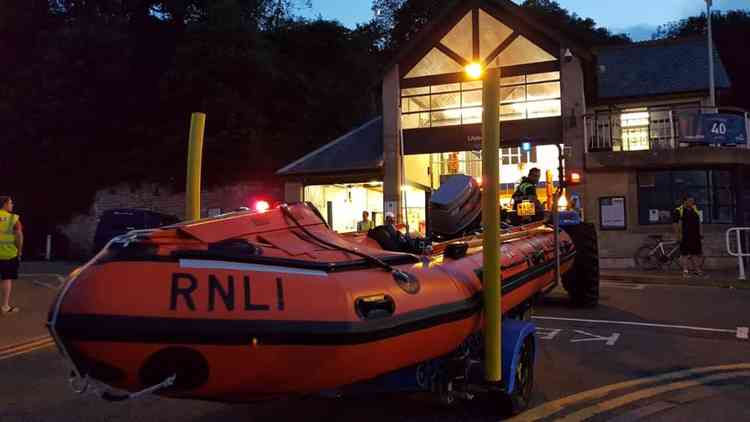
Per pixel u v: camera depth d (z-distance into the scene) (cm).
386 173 1831
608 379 529
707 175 1642
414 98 1873
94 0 2938
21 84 2717
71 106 2605
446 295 346
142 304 246
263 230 308
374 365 295
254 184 2358
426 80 1845
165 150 2419
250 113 2405
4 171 2711
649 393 486
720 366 574
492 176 366
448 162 1933
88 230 2536
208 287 258
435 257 396
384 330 291
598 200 1666
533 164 1809
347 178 1902
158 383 253
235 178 2355
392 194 1817
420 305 321
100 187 2520
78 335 240
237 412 452
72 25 2734
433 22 1800
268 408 460
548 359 603
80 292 245
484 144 367
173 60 2498
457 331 353
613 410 442
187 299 252
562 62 1717
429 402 462
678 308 909
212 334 250
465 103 1828
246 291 263
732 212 1639
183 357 250
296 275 280
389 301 301
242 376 262
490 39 1791
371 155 1895
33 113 2652
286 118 2634
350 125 2745
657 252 1521
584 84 1859
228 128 2380
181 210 2408
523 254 530
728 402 461
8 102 2684
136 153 2492
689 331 738
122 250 259
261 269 274
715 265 1588
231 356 255
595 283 897
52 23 2958
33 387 529
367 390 352
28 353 665
